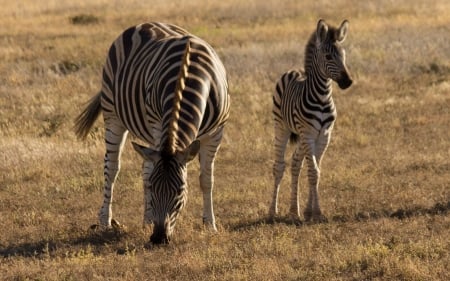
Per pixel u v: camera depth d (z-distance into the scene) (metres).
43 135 22.16
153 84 12.19
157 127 12.24
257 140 21.44
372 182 16.86
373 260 10.84
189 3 51.38
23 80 29.83
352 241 12.10
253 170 18.89
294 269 10.77
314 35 14.45
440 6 45.56
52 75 30.08
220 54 33.22
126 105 13.03
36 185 17.39
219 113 12.34
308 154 14.09
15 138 21.56
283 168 14.95
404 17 42.59
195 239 12.41
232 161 19.66
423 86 28.08
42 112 24.97
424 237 12.21
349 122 23.38
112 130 13.90
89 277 10.80
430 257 11.13
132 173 18.41
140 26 13.98
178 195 10.53
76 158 19.75
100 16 47.16
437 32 36.56
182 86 10.96
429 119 23.47
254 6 48.75
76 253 12.16
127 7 50.91
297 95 14.32
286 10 47.50
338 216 14.16
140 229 13.04
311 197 14.22
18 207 15.86
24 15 48.88
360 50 33.47
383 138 21.59
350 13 45.84
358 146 20.91
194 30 40.34
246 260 11.11
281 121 15.12
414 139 21.39
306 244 12.03
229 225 13.70
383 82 28.75
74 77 29.72
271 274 10.48
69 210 15.57
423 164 18.34
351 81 13.81
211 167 13.02
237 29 41.59
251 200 15.98
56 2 53.19
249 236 12.69
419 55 32.06
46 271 11.10
